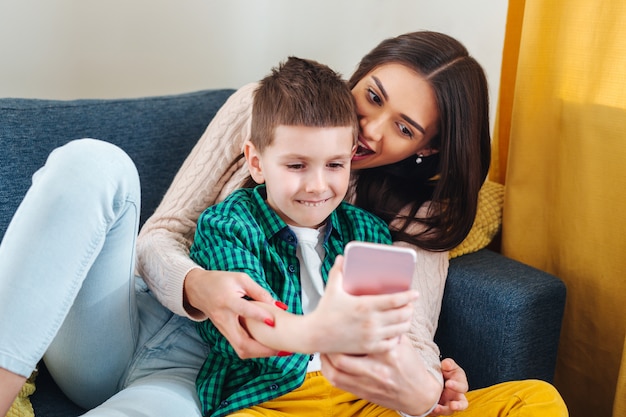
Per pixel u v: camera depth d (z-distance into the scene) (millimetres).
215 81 1967
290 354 1045
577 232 1472
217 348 1176
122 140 1539
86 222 1031
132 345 1227
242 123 1352
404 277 889
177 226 1313
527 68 1472
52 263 1016
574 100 1436
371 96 1284
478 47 1918
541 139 1498
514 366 1312
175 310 1176
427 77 1259
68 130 1466
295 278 1209
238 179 1354
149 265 1224
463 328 1370
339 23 2055
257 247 1176
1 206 1366
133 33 1824
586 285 1479
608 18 1365
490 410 1119
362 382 998
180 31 1882
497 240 1679
